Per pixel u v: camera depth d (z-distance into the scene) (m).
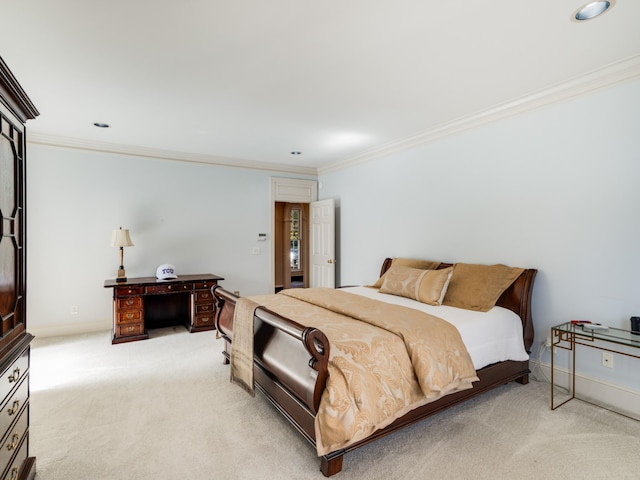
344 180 5.49
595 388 2.65
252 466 1.87
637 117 2.42
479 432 2.20
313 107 3.22
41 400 2.60
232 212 5.41
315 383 1.80
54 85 2.73
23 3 1.75
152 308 4.70
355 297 3.09
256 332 2.60
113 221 4.55
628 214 2.47
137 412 2.43
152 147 4.65
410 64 2.42
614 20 1.91
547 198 2.93
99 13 1.84
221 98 3.01
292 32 2.03
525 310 2.91
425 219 4.08
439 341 2.23
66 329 4.30
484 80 2.67
